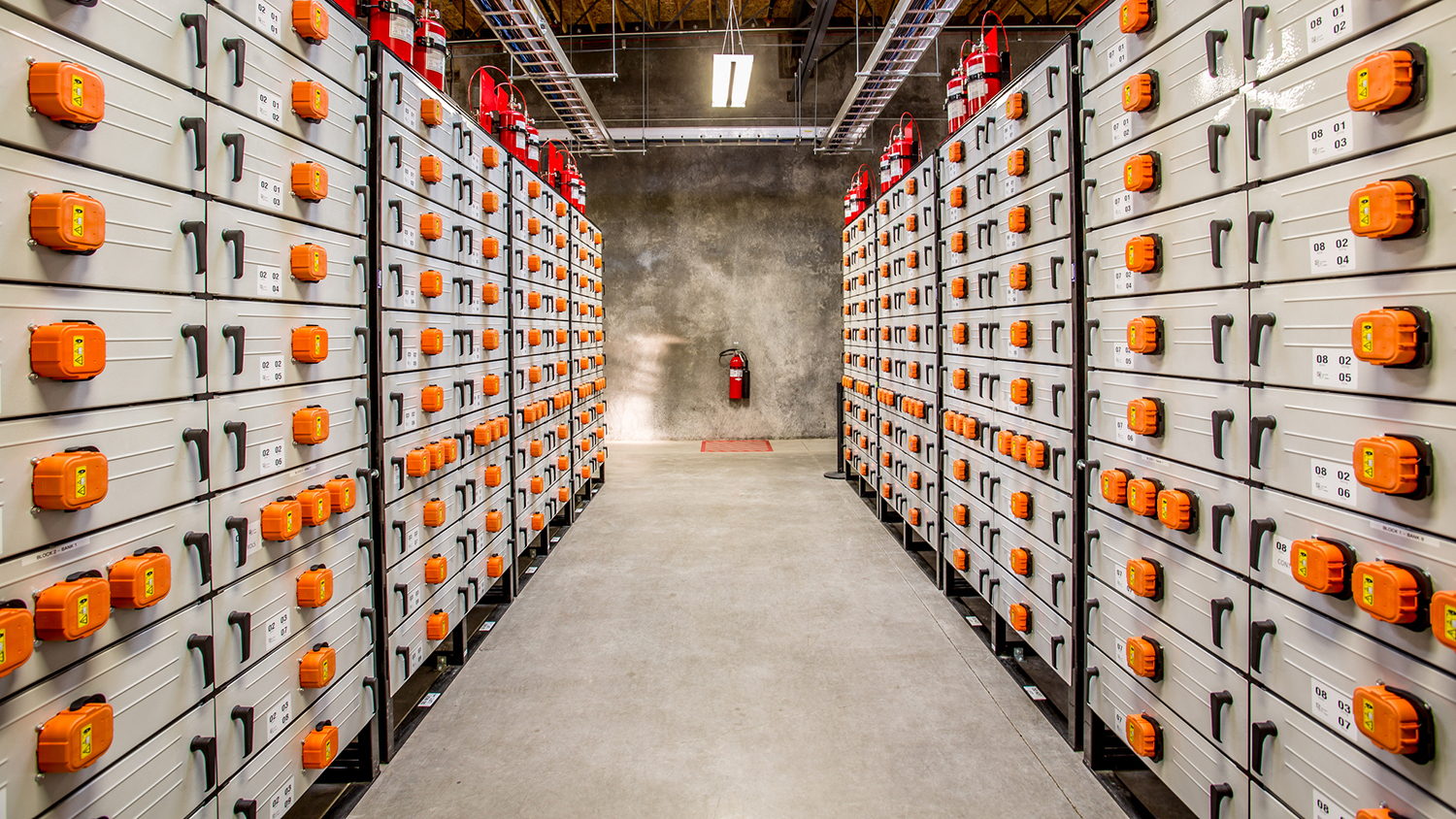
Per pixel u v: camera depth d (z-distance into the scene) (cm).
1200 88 143
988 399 274
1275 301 126
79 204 96
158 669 118
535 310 370
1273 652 130
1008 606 256
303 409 160
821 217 823
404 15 225
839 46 713
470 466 271
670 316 827
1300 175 119
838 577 362
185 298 123
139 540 113
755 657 271
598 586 350
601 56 790
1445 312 94
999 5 738
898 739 214
